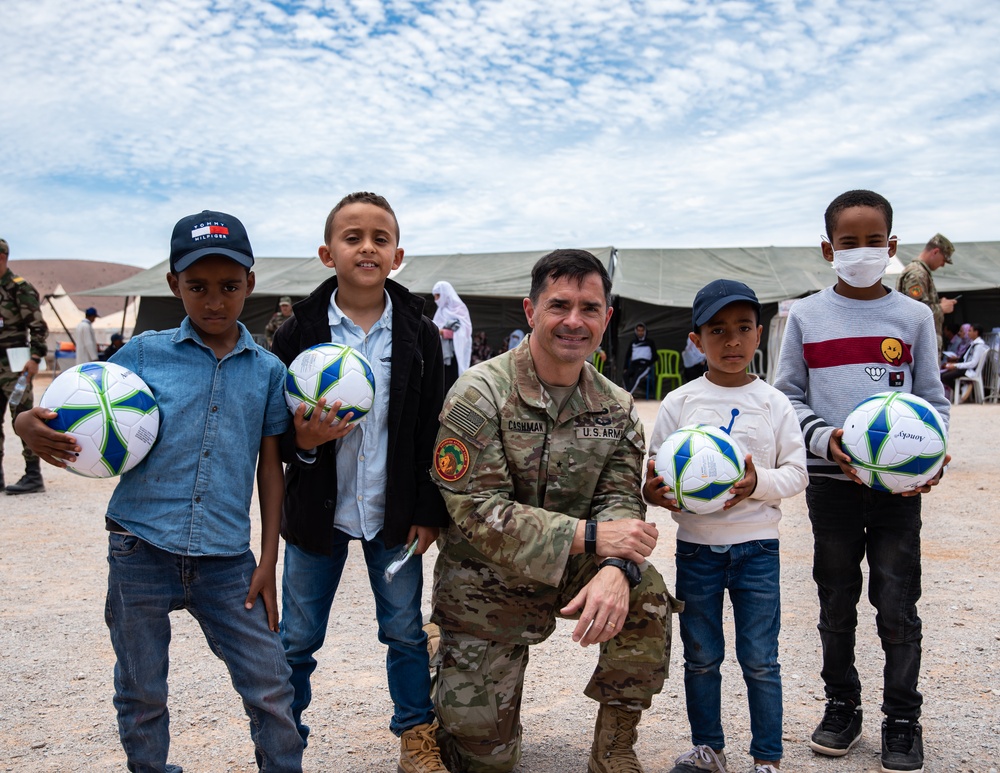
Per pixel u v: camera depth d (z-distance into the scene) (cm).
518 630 302
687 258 2497
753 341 310
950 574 546
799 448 307
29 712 361
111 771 310
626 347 2347
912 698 312
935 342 332
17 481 963
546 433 303
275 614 272
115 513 258
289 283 2547
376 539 305
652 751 329
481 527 288
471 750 304
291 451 288
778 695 296
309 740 339
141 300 2684
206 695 380
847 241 327
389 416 302
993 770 306
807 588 531
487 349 2409
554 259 295
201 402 262
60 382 251
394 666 311
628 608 287
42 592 531
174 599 257
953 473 910
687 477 289
